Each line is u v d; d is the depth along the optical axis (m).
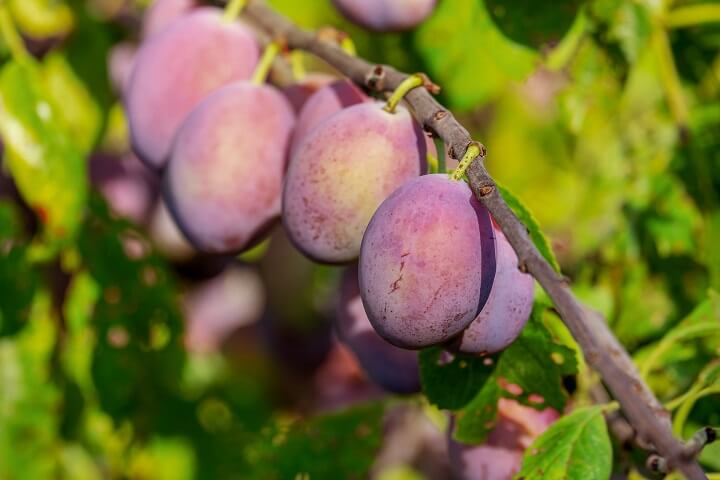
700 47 0.70
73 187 0.64
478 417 0.55
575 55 0.66
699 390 0.53
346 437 0.66
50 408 0.71
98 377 0.71
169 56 0.59
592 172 0.70
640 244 0.67
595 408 0.53
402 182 0.51
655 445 0.49
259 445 0.66
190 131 0.57
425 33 0.66
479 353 0.51
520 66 0.65
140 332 0.71
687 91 0.71
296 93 0.59
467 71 0.66
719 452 0.55
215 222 0.56
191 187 0.56
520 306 0.50
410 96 0.51
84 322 0.70
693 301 0.66
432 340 0.48
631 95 0.69
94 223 0.70
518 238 0.48
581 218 0.69
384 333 0.48
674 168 0.68
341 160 0.51
